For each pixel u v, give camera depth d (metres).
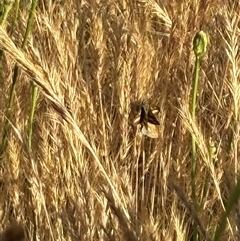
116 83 0.66
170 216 0.62
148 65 0.66
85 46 0.68
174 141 0.65
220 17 0.66
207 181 0.60
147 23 0.71
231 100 0.62
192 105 0.56
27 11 0.67
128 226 0.44
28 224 0.61
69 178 0.59
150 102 0.65
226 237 0.55
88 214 0.51
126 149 0.62
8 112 0.63
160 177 0.64
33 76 0.49
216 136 0.63
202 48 0.55
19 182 0.63
